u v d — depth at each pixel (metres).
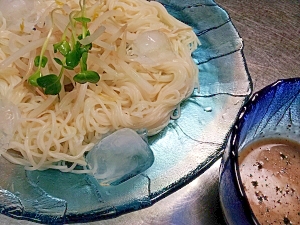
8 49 0.18
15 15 0.19
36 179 0.16
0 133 0.16
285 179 0.15
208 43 0.20
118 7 0.20
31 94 0.17
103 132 0.17
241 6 0.24
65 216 0.15
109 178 0.16
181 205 0.17
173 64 0.19
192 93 0.19
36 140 0.17
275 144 0.16
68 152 0.17
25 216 0.14
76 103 0.17
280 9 0.25
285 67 0.22
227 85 0.19
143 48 0.19
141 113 0.17
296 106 0.15
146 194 0.15
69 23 0.17
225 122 0.18
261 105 0.15
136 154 0.16
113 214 0.15
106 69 0.18
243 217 0.13
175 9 0.22
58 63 0.16
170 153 0.17
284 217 0.14
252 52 0.23
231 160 0.13
